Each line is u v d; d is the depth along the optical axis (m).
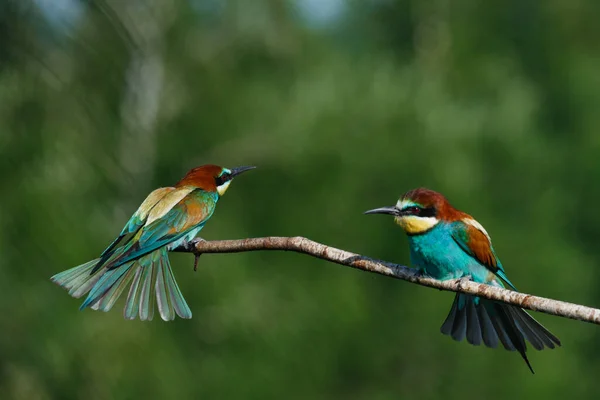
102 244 13.83
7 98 14.07
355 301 14.62
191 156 16.23
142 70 16.47
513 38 23.59
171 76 16.75
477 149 16.06
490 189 16.25
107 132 15.37
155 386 13.37
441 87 17.38
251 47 16.94
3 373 13.40
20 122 13.95
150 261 9.02
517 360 15.18
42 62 14.36
